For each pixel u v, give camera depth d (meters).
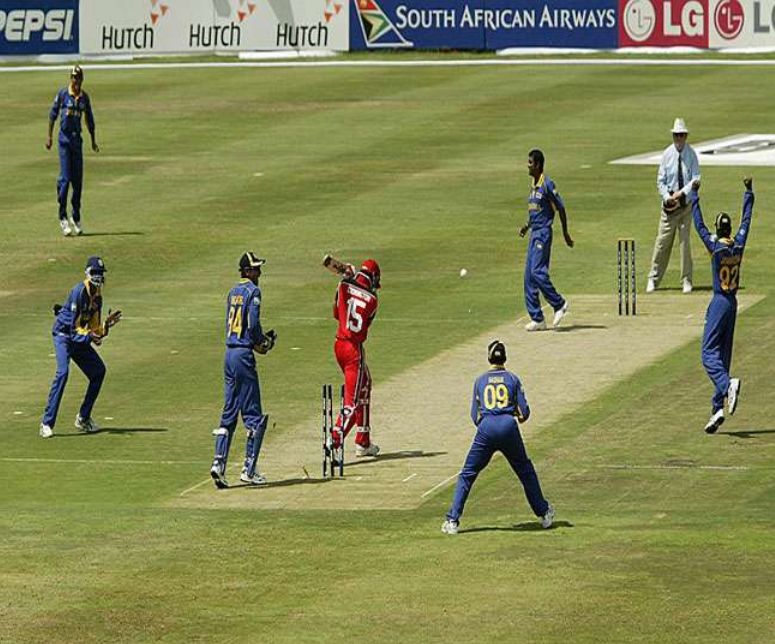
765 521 65.81
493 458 78.31
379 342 99.06
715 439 78.62
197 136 169.12
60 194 129.00
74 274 118.38
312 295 111.12
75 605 57.78
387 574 60.50
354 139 165.25
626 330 100.56
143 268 119.62
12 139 170.12
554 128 168.00
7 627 55.59
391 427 83.19
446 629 54.41
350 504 71.12
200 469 77.38
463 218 131.62
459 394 88.19
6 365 96.88
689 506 68.56
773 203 132.25
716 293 79.62
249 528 67.31
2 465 78.44
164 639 54.16
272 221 132.62
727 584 58.00
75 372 95.19
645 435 79.62
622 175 144.88
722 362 79.81
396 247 123.44
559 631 53.88
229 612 56.72
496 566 60.97
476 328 101.94
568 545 63.31
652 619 54.69
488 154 156.00
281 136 168.00
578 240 123.88
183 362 96.25
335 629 54.72
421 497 71.88
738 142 158.25
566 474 74.06
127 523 68.38
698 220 80.00
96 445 81.56
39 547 64.94
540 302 107.44
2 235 130.25
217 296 111.50
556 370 92.00
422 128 169.88
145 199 141.75
